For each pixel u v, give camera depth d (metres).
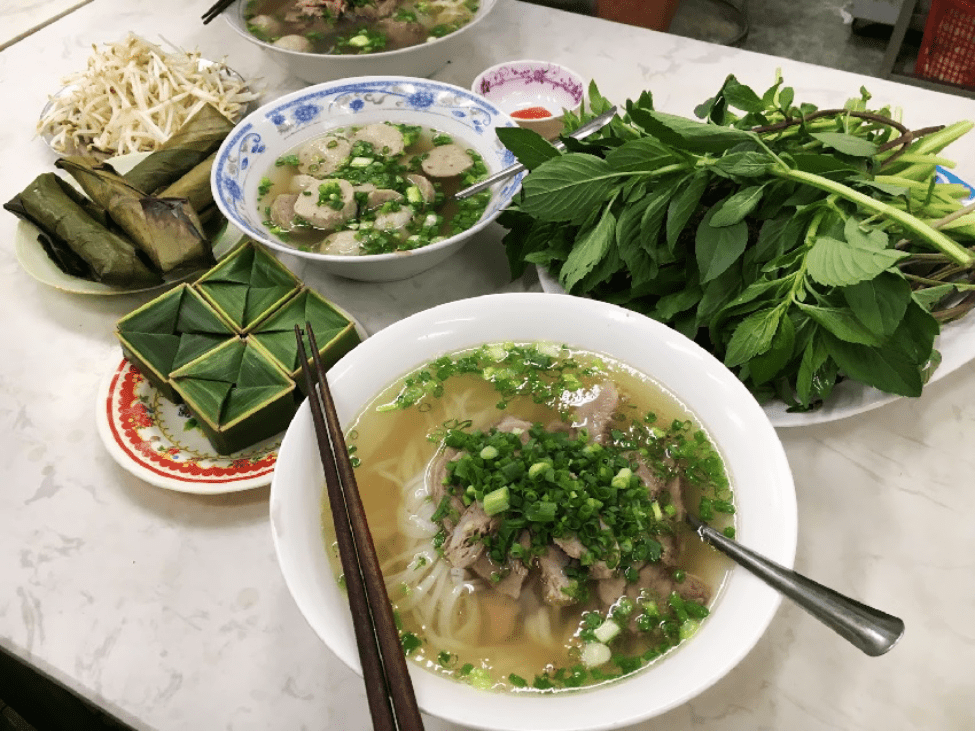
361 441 0.31
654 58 0.57
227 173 0.42
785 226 0.33
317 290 0.43
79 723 0.42
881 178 0.36
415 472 0.31
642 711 0.22
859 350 0.31
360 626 0.23
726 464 0.29
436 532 0.30
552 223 0.37
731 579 0.26
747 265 0.33
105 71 0.54
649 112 0.32
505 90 0.55
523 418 0.32
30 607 0.31
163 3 0.67
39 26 0.64
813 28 1.09
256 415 0.33
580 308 0.32
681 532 0.28
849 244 0.30
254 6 0.62
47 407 0.38
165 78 0.54
